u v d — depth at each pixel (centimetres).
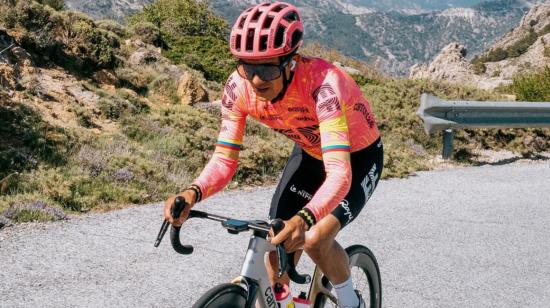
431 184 938
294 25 269
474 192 885
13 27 1132
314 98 297
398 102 1382
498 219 738
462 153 1222
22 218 628
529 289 515
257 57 265
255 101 307
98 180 780
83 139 888
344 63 2516
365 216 732
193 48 1844
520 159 1212
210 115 1188
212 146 1012
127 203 743
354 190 319
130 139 982
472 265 570
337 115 291
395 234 661
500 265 574
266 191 852
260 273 272
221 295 253
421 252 602
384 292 495
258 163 943
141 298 446
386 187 905
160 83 1270
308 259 570
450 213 761
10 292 439
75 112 990
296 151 359
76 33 1206
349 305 325
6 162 758
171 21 2242
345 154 288
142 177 820
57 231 596
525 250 622
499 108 1203
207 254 556
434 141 1267
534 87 1702
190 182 859
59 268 495
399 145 1206
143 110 1131
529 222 729
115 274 490
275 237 246
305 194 351
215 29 2300
